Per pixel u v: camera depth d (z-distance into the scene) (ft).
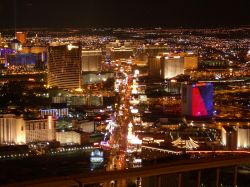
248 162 74.13
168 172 68.03
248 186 170.30
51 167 335.26
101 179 63.77
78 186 62.39
